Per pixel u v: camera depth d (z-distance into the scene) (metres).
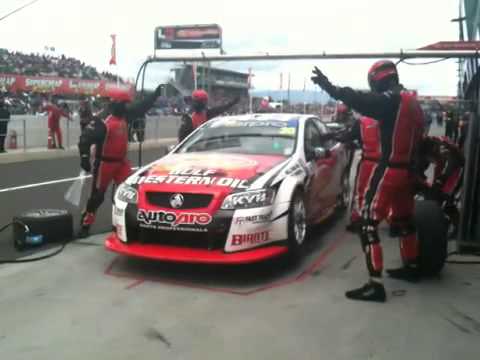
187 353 3.12
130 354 3.11
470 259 5.08
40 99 29.70
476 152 5.11
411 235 4.39
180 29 7.94
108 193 9.05
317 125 6.51
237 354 3.11
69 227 5.59
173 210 4.32
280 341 3.28
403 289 4.25
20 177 10.74
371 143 5.21
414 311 3.79
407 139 3.88
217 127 6.00
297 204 4.89
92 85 29.55
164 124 23.48
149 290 4.15
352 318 3.64
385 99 3.79
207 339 3.30
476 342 3.30
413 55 6.19
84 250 5.23
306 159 5.43
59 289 4.16
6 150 16.36
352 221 6.26
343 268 4.79
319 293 4.12
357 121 5.50
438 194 5.68
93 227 6.33
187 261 4.21
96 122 5.51
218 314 3.69
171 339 3.30
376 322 3.58
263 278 4.46
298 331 3.43
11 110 27.09
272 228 4.45
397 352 3.16
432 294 4.14
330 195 6.49
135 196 4.52
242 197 4.31
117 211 4.60
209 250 4.27
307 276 4.54
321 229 6.42
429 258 4.43
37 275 4.48
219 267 4.73
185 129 7.03
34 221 5.27
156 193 4.46
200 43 7.97
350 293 4.02
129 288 4.19
